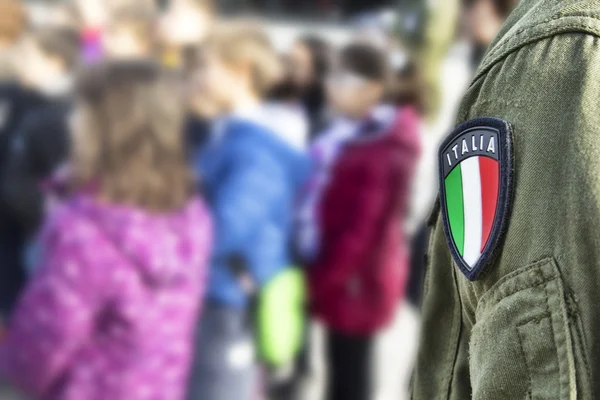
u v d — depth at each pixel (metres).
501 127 0.61
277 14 6.96
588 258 0.56
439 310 0.77
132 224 1.44
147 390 1.49
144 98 1.52
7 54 2.22
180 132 1.58
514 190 0.60
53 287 1.42
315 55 2.56
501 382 0.60
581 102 0.57
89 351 1.45
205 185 1.80
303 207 1.99
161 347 1.50
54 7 2.66
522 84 0.61
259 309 1.93
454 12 2.11
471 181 0.64
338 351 2.25
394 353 3.03
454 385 0.74
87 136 1.50
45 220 2.01
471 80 0.68
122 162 1.46
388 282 2.11
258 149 1.83
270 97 2.04
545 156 0.58
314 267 2.10
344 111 2.13
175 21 2.43
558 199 0.58
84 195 1.46
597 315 0.56
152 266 1.45
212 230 1.70
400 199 2.09
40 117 2.09
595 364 0.57
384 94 2.12
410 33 2.14
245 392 1.93
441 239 0.76
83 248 1.42
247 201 1.79
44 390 1.46
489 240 0.61
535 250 0.59
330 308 2.14
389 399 2.81
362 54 2.10
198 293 1.59
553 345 0.57
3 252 2.12
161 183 1.48
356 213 2.03
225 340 1.86
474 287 0.65
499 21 1.99
